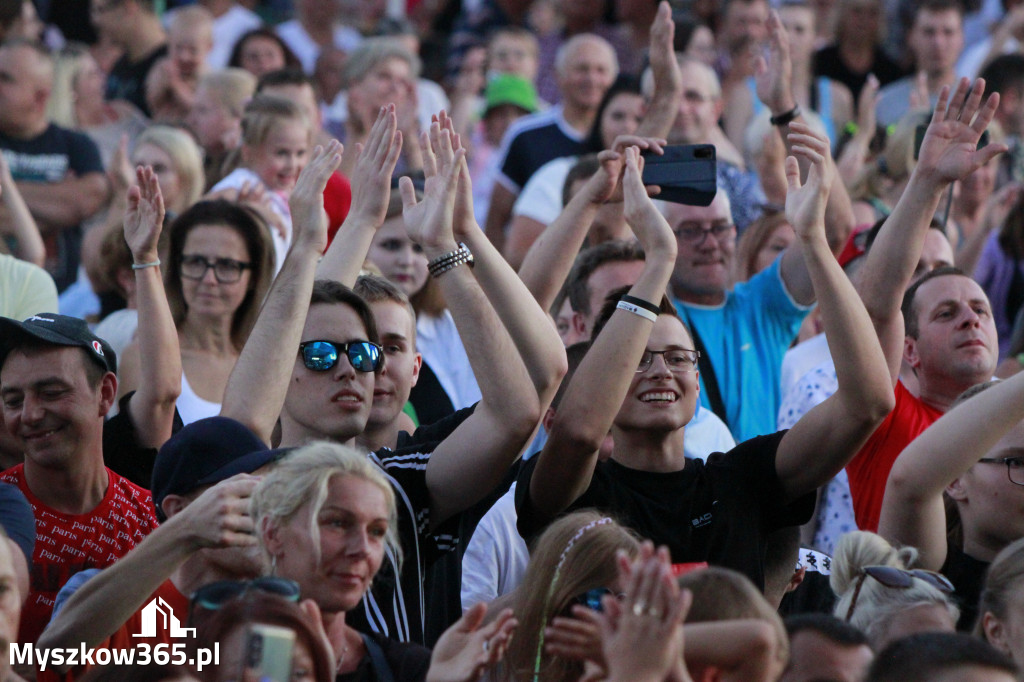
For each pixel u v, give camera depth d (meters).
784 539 15.23
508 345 13.87
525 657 12.05
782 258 21.14
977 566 15.47
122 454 15.55
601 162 16.98
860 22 37.22
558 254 17.03
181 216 18.84
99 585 11.37
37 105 27.92
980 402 14.45
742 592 10.90
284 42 33.88
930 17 36.38
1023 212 27.62
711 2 40.44
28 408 13.91
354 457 11.64
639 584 9.59
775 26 20.38
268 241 18.91
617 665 9.46
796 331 21.42
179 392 15.55
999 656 10.49
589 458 13.89
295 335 13.96
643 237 14.48
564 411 13.85
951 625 12.63
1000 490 15.22
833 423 14.45
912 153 25.88
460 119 36.00
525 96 35.41
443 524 14.35
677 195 16.92
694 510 14.62
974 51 40.59
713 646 10.44
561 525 12.48
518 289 14.37
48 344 14.00
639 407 14.70
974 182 29.14
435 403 20.55
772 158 23.67
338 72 35.06
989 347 18.03
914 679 10.40
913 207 16.02
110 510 14.45
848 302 14.31
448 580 14.99
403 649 12.43
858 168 26.55
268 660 9.73
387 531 11.73
